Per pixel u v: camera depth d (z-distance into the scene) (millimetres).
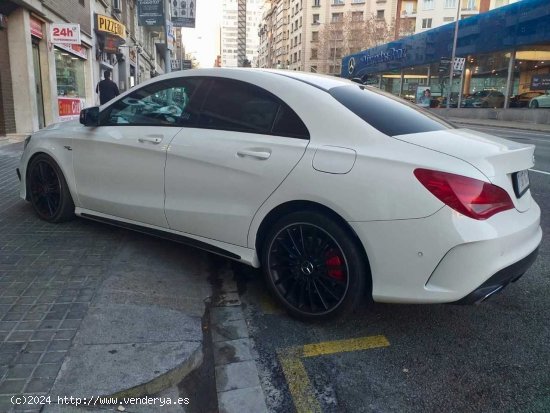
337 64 69312
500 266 2611
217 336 3016
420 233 2596
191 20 19328
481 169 2639
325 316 3033
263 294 3627
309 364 2756
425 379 2637
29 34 12758
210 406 2383
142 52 36875
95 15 20359
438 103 35094
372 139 2885
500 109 27578
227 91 3533
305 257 3051
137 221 3953
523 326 3227
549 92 24641
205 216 3445
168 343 2697
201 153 3438
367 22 66250
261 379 2611
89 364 2445
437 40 33844
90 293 3203
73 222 4746
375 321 3252
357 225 2766
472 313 3393
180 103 3760
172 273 3727
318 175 2895
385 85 43594
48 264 3650
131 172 3893
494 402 2455
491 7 70938
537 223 3035
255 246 3266
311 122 3086
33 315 2875
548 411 2385
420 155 2715
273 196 3090
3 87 12133
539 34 23703
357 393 2514
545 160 10562
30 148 4688
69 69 17328
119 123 4098
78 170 4301
